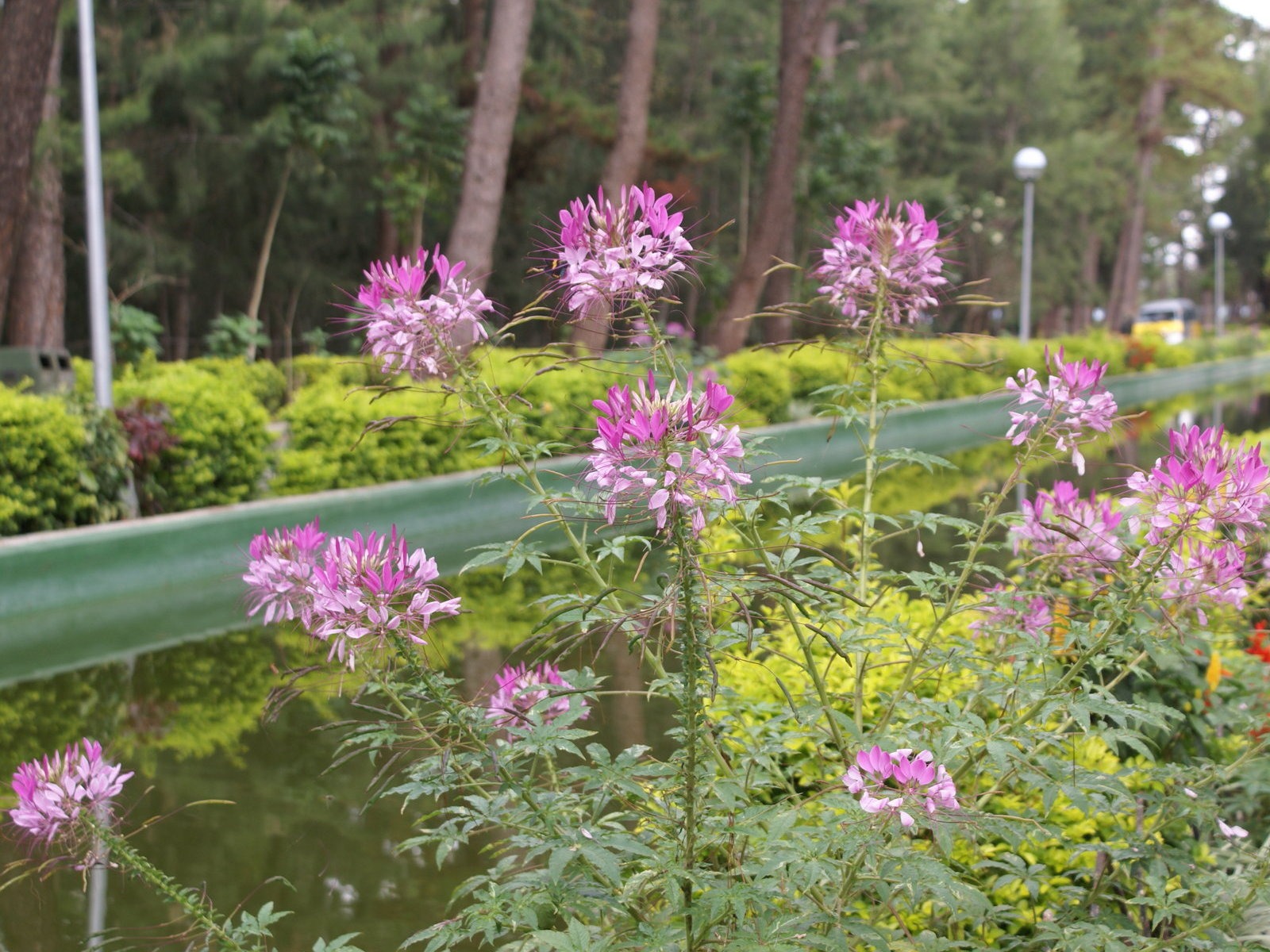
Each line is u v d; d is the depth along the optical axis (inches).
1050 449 95.1
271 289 968.9
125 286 857.5
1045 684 85.8
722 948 69.9
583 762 162.7
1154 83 1692.9
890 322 103.7
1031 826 84.1
